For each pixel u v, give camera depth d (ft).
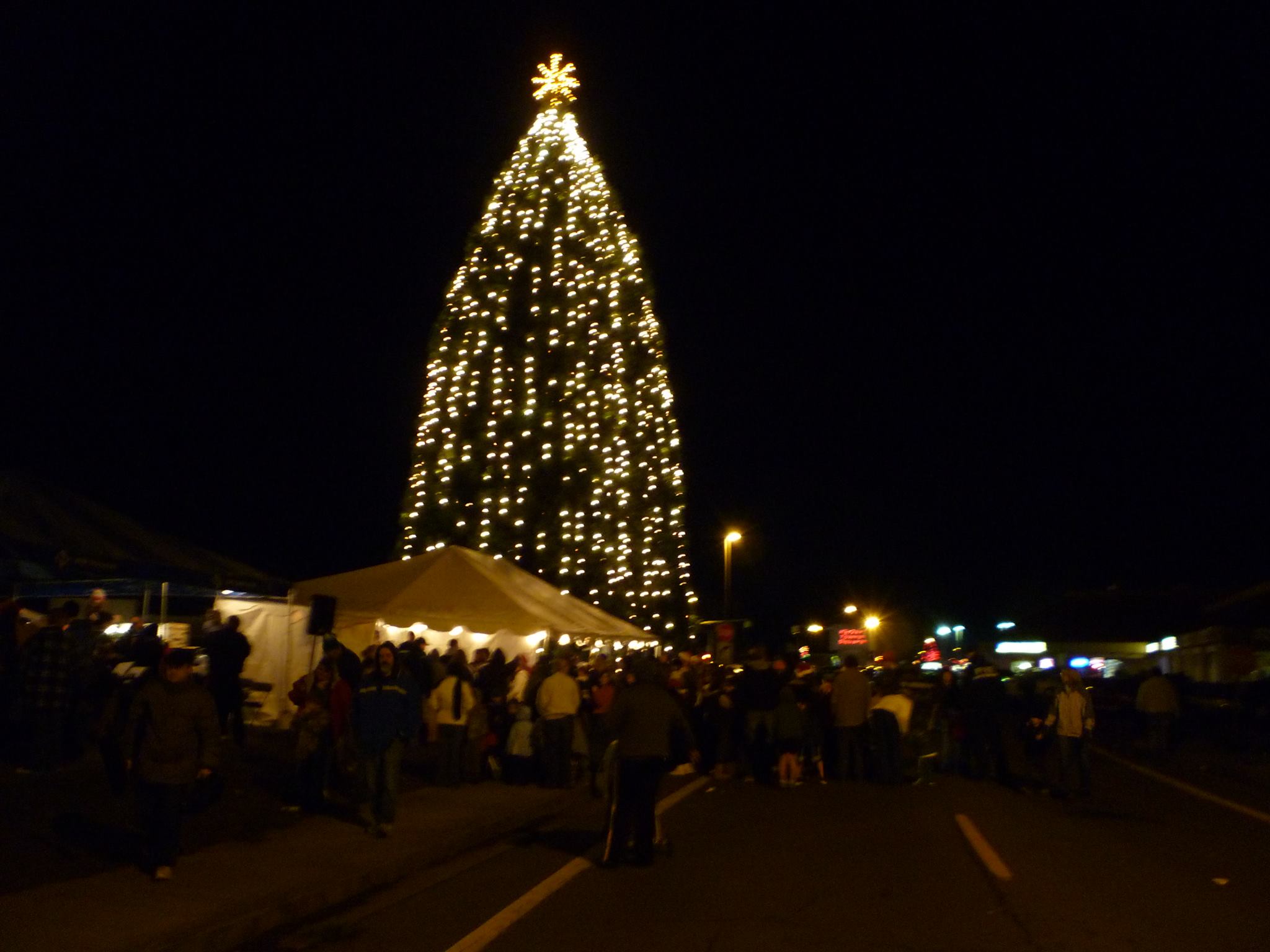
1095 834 45.14
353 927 29.27
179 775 32.09
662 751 37.50
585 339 97.96
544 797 54.54
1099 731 122.72
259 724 69.41
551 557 95.55
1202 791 62.90
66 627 46.65
